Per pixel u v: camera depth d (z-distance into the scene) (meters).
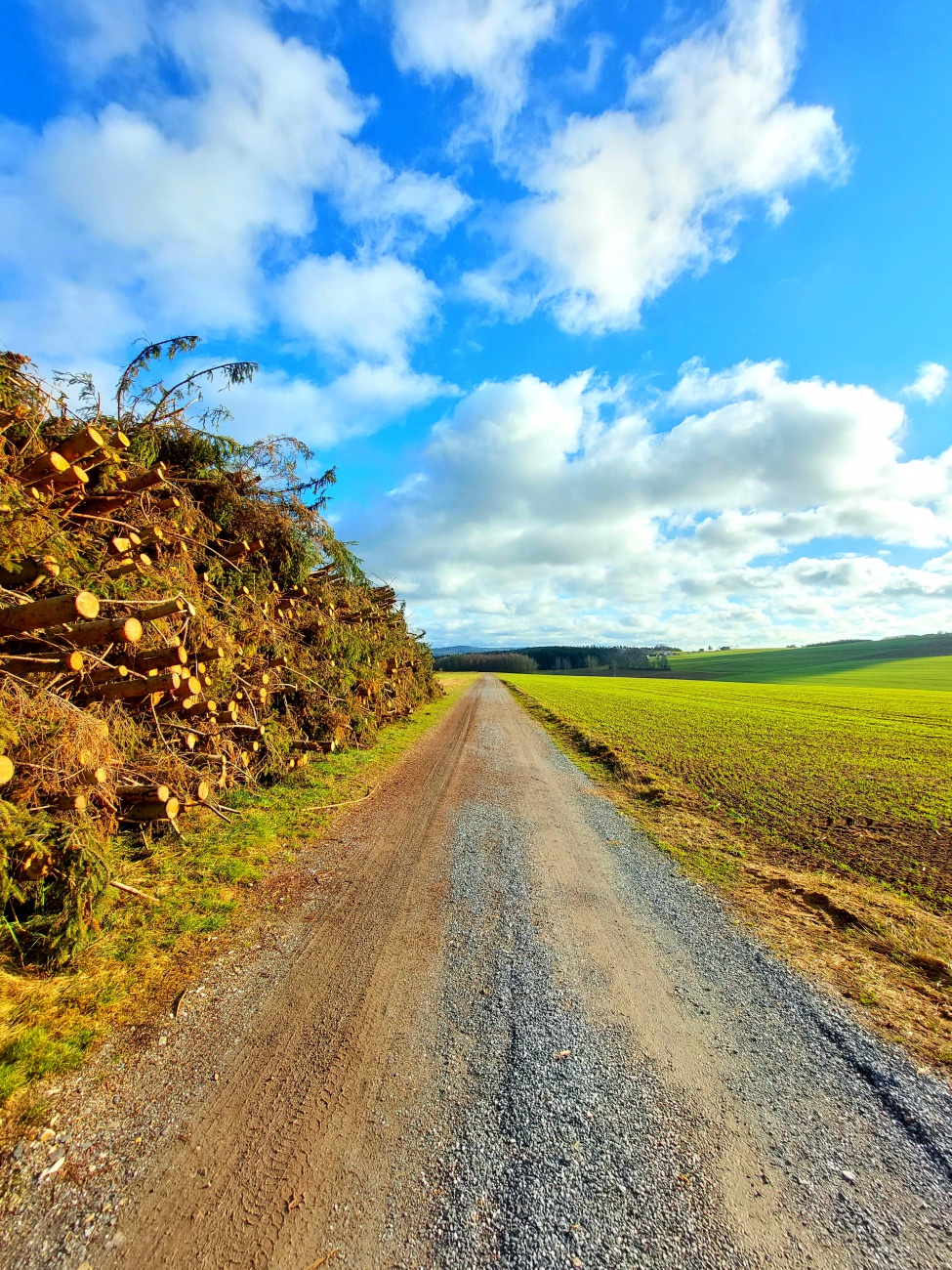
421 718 17.48
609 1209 1.87
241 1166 2.00
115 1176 1.95
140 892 3.88
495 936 3.80
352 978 3.23
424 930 3.85
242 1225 1.79
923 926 4.09
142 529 5.61
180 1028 2.74
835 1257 1.74
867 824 6.83
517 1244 1.75
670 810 7.38
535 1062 2.58
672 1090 2.43
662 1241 1.77
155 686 4.41
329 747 8.70
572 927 3.98
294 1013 2.89
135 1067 2.47
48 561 3.94
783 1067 2.60
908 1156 2.13
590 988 3.22
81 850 3.30
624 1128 2.21
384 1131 2.17
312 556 8.86
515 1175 1.99
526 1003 3.04
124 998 2.94
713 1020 2.95
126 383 6.63
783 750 12.53
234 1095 2.33
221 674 5.99
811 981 3.35
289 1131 2.15
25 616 3.38
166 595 5.42
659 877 5.00
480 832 6.14
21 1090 2.29
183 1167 1.99
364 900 4.29
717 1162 2.07
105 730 3.94
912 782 9.27
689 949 3.72
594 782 9.18
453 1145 2.11
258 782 7.16
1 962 3.05
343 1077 2.45
